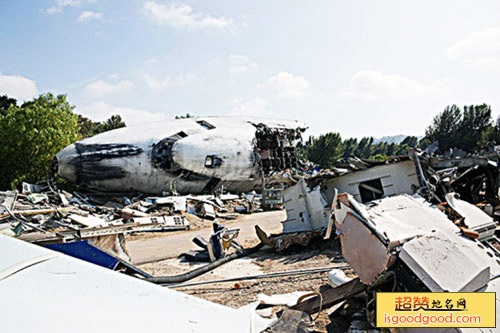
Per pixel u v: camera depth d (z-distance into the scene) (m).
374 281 4.35
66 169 25.56
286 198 12.96
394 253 4.16
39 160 28.39
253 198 28.09
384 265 4.20
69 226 14.41
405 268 4.06
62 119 30.80
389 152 90.94
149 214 19.75
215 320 1.84
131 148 26.34
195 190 29.20
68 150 26.02
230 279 8.33
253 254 11.56
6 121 28.64
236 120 34.25
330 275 7.12
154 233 16.39
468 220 5.91
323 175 11.90
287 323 3.41
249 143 30.94
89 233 7.17
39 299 1.44
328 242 11.37
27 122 28.45
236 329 1.83
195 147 27.44
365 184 10.88
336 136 61.91
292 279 8.04
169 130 28.75
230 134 30.55
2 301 1.34
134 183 26.81
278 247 11.27
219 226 11.01
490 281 4.09
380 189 10.69
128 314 1.56
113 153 25.94
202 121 31.97
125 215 18.47
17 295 1.42
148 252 12.30
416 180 9.34
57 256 1.89
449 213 6.20
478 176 10.68
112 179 26.16
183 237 15.40
